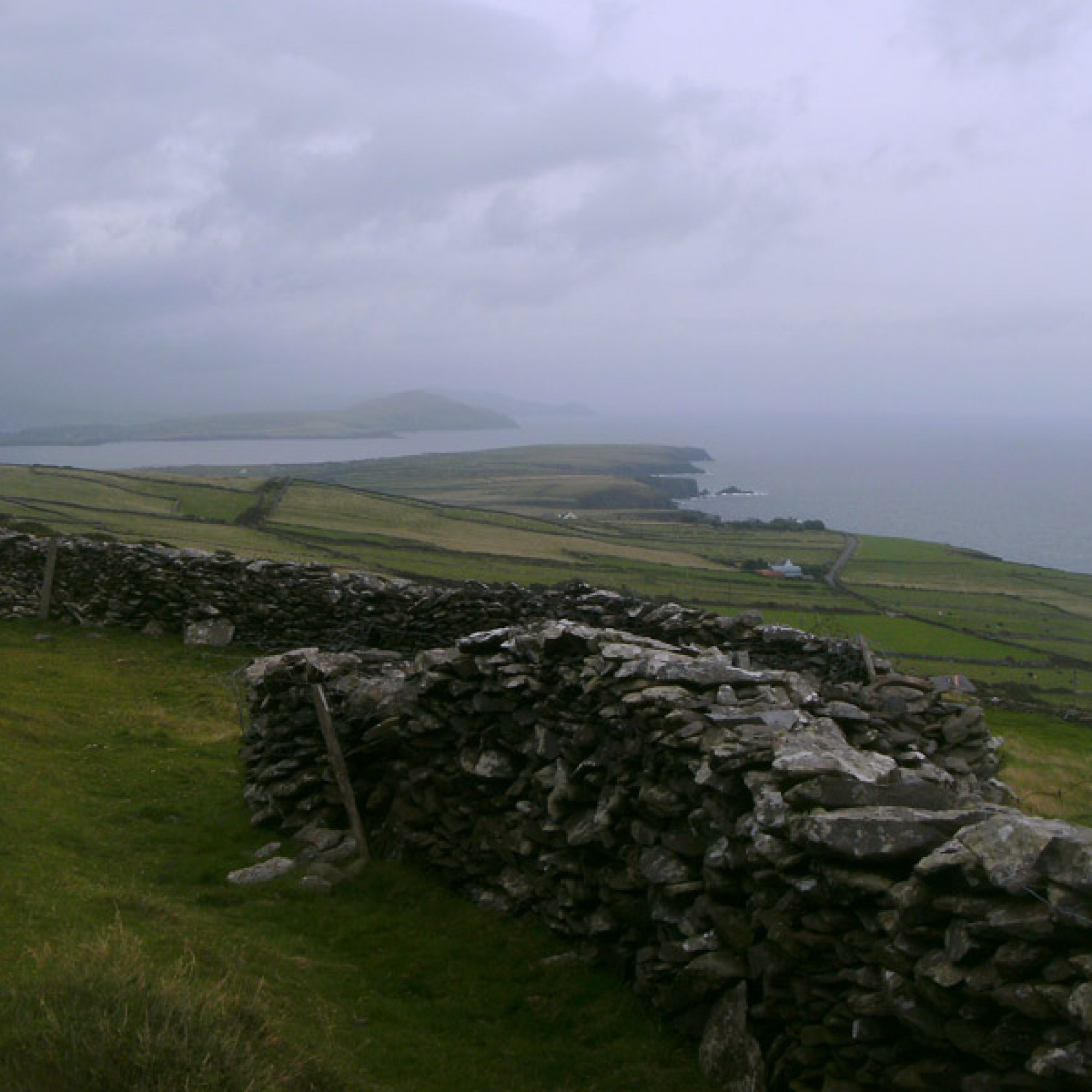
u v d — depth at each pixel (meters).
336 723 13.89
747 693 9.94
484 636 12.42
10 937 8.20
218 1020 7.04
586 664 10.97
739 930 8.05
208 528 98.62
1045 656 65.69
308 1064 7.29
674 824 9.08
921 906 6.43
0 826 12.13
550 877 10.70
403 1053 8.33
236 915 11.10
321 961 10.05
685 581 97.00
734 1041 7.74
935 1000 6.24
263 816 14.12
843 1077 6.98
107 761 16.56
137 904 10.12
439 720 12.72
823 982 7.21
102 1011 6.62
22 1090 5.84
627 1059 8.25
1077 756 26.81
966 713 12.33
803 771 7.79
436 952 10.46
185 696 21.56
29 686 20.94
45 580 27.72
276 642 24.91
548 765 11.17
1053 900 5.59
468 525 127.31
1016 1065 5.92
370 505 130.62
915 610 87.44
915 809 7.29
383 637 21.31
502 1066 8.38
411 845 12.68
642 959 9.07
